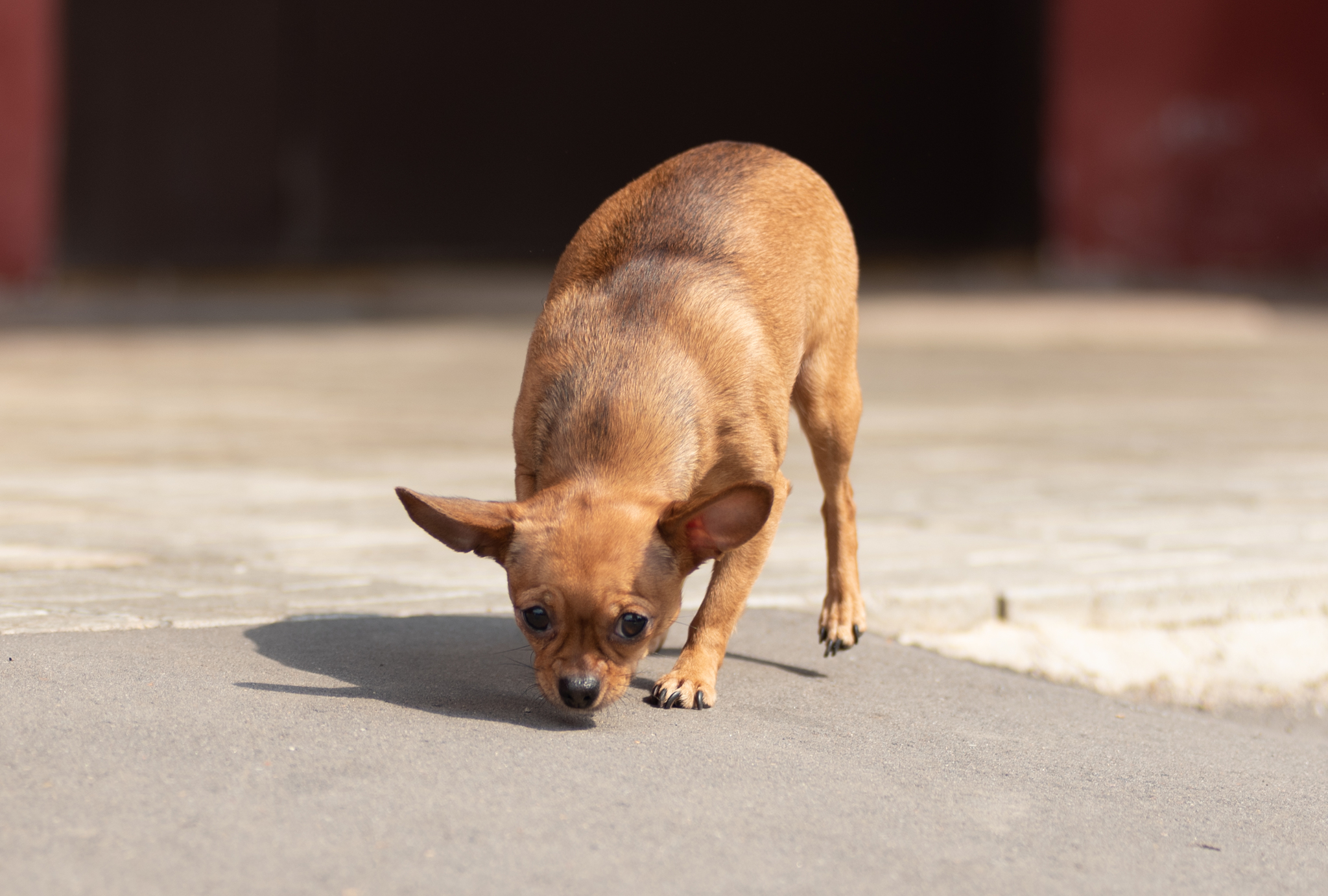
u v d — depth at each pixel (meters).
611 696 4.91
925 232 37.22
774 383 5.71
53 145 25.62
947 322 24.53
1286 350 22.42
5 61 24.91
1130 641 7.03
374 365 19.36
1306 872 4.13
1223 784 4.88
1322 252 33.91
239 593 6.66
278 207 34.44
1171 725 5.62
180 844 3.72
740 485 4.76
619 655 4.92
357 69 35.44
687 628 6.53
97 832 3.77
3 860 3.58
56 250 26.19
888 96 37.66
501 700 5.20
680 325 5.57
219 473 10.51
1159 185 32.78
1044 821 4.36
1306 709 6.57
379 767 4.35
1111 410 15.12
